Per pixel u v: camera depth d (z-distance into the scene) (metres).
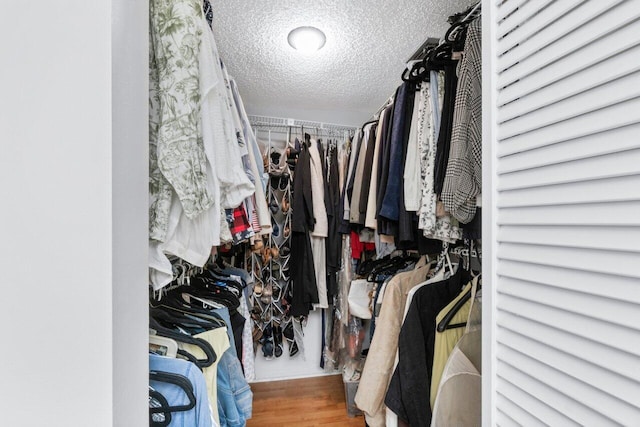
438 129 1.07
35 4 0.39
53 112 0.39
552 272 0.49
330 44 1.63
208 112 0.72
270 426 1.85
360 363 2.02
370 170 1.62
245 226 1.04
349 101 2.36
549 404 0.48
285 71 1.90
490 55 0.63
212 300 1.25
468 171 0.86
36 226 0.38
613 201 0.41
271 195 2.28
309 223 2.14
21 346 0.38
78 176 0.39
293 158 2.29
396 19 1.44
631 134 0.40
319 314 2.55
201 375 0.72
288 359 2.48
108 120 0.40
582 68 0.45
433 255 1.57
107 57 0.40
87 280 0.39
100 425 0.40
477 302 1.08
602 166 0.43
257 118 2.38
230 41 1.60
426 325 1.15
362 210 1.62
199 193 0.64
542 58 0.51
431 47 1.30
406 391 1.06
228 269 1.96
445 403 0.99
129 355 0.46
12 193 0.38
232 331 1.21
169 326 0.93
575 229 0.46
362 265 2.04
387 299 1.33
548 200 0.50
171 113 0.61
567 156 0.47
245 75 1.95
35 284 0.38
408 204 1.16
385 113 1.44
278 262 2.30
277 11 1.38
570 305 0.46
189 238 0.69
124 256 0.44
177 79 0.61
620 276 0.41
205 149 0.70
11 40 0.38
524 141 0.55
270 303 2.29
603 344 0.42
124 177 0.44
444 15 1.41
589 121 0.44
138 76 0.49
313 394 2.22
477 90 0.87
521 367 0.53
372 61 1.79
